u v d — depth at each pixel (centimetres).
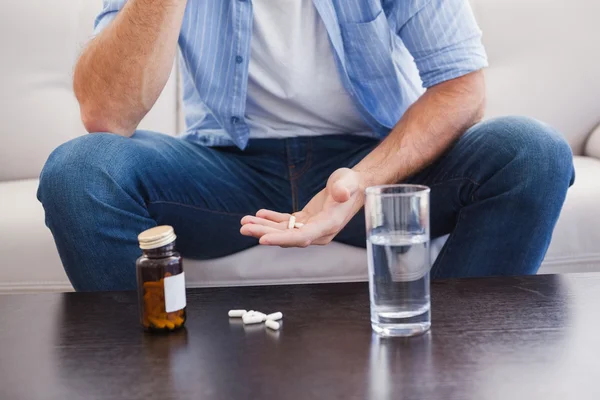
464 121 156
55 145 210
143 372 81
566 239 170
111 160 141
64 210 136
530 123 145
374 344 86
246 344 88
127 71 152
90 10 218
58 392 77
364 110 164
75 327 97
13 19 211
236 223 159
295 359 82
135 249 140
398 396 72
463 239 145
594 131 212
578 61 213
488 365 78
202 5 160
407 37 161
